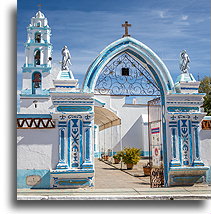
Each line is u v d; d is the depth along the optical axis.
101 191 9.50
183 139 10.55
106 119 23.62
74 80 10.20
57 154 9.94
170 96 10.55
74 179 9.85
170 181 10.43
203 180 10.62
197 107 10.76
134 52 10.91
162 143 10.95
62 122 10.02
